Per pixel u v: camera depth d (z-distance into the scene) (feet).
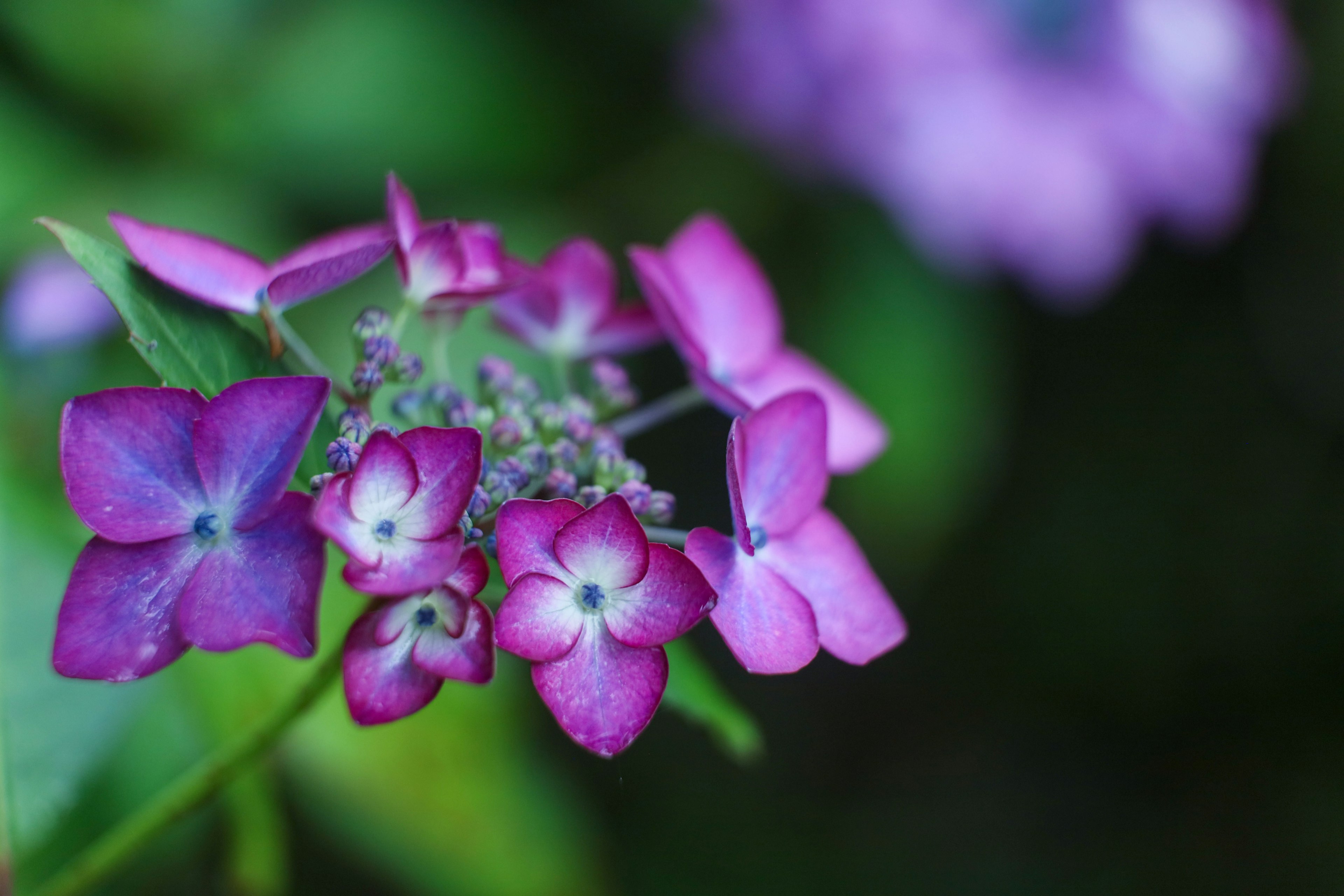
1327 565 3.49
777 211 2.83
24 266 2.20
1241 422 3.54
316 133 2.51
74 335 2.12
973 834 3.43
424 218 2.61
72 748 1.81
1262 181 3.36
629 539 1.57
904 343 2.60
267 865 1.93
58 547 1.85
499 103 2.63
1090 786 3.53
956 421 2.60
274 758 1.98
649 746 3.41
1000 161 2.30
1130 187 2.44
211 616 1.55
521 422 1.72
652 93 2.84
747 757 1.81
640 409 3.26
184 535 1.57
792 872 3.28
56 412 2.11
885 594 1.69
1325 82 3.23
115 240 2.32
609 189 2.82
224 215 2.42
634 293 2.91
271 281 1.62
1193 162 2.48
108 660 1.56
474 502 1.64
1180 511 3.55
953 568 3.65
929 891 3.30
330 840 2.59
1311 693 3.47
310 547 1.55
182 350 1.62
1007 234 2.31
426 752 2.05
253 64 2.52
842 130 2.37
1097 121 2.40
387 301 2.37
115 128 2.47
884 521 2.58
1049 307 3.45
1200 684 3.55
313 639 1.54
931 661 3.66
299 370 1.68
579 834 2.42
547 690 1.57
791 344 2.79
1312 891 3.23
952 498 2.59
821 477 1.67
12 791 1.79
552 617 1.57
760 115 2.58
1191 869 3.34
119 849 1.71
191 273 1.63
